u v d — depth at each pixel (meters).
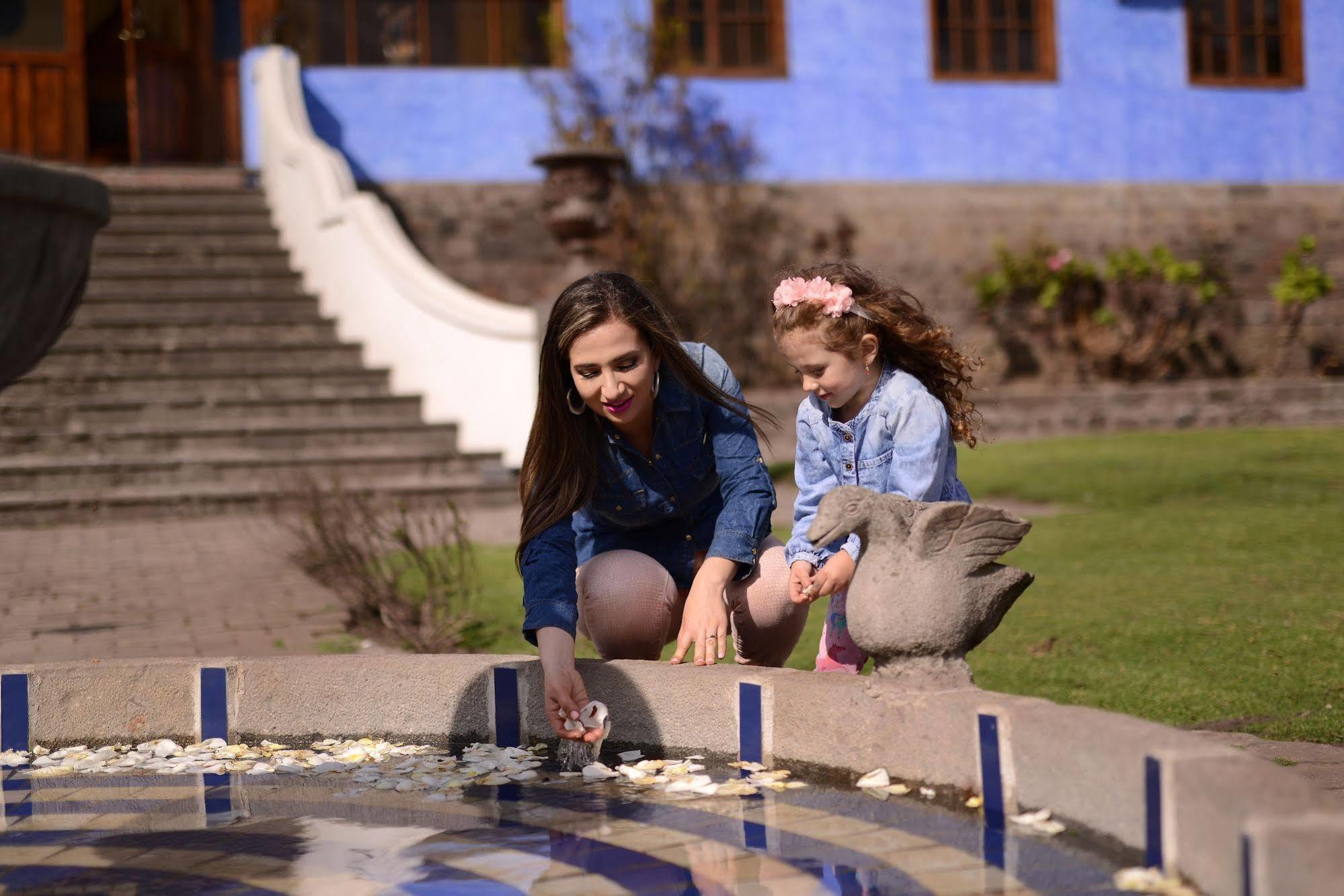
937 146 15.05
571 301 2.72
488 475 10.12
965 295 15.08
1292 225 15.74
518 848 2.11
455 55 14.15
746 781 2.45
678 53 14.43
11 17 13.98
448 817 2.30
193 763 2.70
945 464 2.94
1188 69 15.51
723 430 3.00
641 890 1.89
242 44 14.49
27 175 2.12
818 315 2.84
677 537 3.17
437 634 4.93
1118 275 14.96
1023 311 15.16
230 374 10.83
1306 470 9.33
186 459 9.85
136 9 14.14
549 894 1.89
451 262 14.06
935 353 2.97
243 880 1.97
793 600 2.75
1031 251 15.16
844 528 2.32
